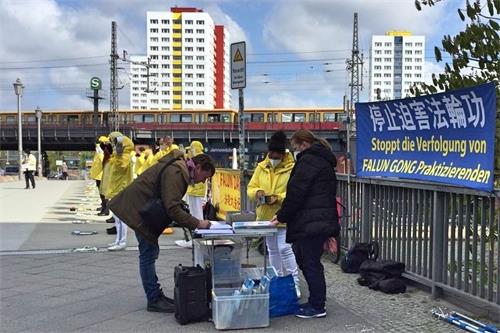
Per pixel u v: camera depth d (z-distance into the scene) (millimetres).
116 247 8266
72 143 63344
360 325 4695
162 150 10938
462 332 4473
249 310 4605
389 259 6328
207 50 92938
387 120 6266
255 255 7547
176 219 4848
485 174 4613
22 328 4617
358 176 6906
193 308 4742
